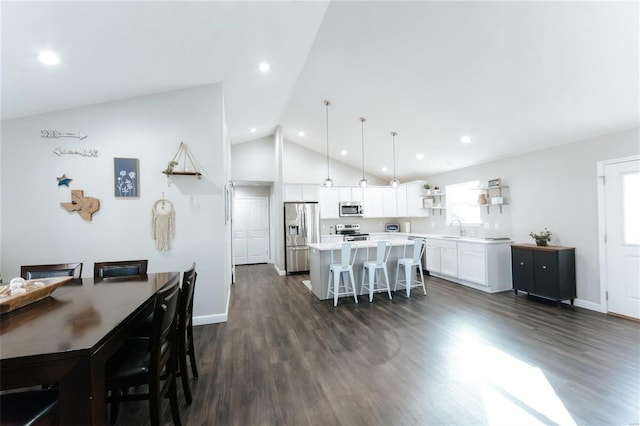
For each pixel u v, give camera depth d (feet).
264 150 22.74
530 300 13.25
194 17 7.17
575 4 6.72
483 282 14.75
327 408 5.99
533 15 7.28
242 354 8.48
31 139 9.70
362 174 25.13
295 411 5.91
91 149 10.11
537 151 13.65
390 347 8.77
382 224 25.20
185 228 10.88
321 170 24.07
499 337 9.30
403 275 16.20
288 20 8.44
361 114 15.40
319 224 21.80
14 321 4.23
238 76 11.23
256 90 13.15
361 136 18.40
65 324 4.10
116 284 6.87
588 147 11.63
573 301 12.28
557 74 8.80
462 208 18.57
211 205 11.12
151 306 5.98
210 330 10.38
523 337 9.24
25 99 8.75
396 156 19.95
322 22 9.32
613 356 7.86
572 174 12.21
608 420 5.49
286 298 14.57
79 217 9.98
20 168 9.62
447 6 7.80
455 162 17.71
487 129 13.01
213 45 8.66
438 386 6.70
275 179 22.27
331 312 12.26
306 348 8.82
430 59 9.89
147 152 10.59
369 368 7.56
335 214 22.82
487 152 15.20
